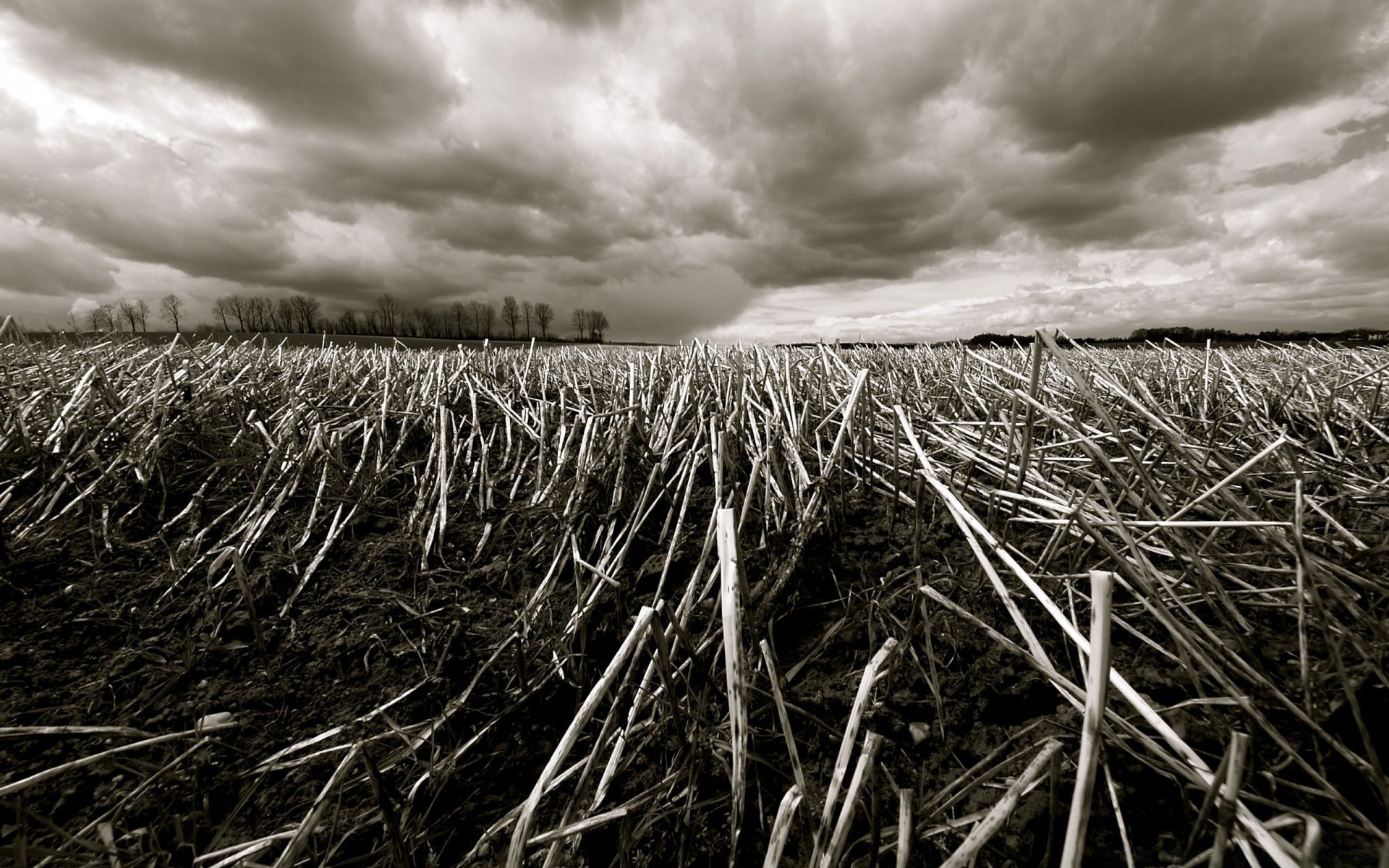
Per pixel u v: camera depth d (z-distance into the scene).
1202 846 1.48
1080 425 2.98
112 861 1.34
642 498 2.68
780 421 3.35
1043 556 2.10
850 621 2.12
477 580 2.42
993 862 1.48
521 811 1.49
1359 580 1.83
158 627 2.09
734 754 1.36
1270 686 1.59
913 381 4.62
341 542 2.62
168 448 3.07
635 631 1.45
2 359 4.12
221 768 1.65
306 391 3.98
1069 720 1.74
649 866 1.53
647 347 7.64
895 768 1.70
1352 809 1.42
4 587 2.18
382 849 1.48
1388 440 3.19
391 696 1.89
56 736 1.65
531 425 3.72
